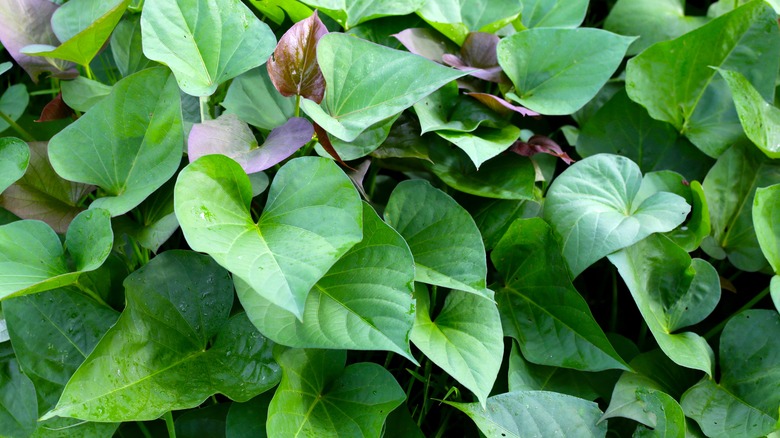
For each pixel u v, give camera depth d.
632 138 0.61
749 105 0.58
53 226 0.50
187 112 0.55
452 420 0.57
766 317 0.54
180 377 0.48
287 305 0.40
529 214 0.56
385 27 0.60
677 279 0.54
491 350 0.50
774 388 0.51
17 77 0.71
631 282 0.52
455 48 0.60
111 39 0.57
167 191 0.51
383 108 0.48
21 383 0.52
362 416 0.48
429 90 0.48
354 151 0.52
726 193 0.59
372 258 0.46
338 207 0.44
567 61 0.56
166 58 0.48
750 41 0.60
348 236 0.43
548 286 0.54
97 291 0.51
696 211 0.56
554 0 0.63
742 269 0.58
